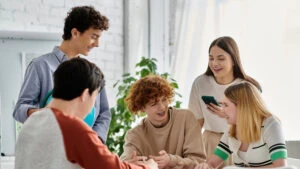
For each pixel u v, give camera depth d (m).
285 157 2.03
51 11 3.62
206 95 2.74
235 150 2.20
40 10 3.57
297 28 3.09
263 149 2.11
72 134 1.51
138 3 4.15
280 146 2.04
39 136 1.53
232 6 3.55
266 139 2.09
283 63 3.17
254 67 3.36
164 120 2.38
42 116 1.57
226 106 2.19
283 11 3.18
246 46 3.42
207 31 3.79
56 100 1.60
